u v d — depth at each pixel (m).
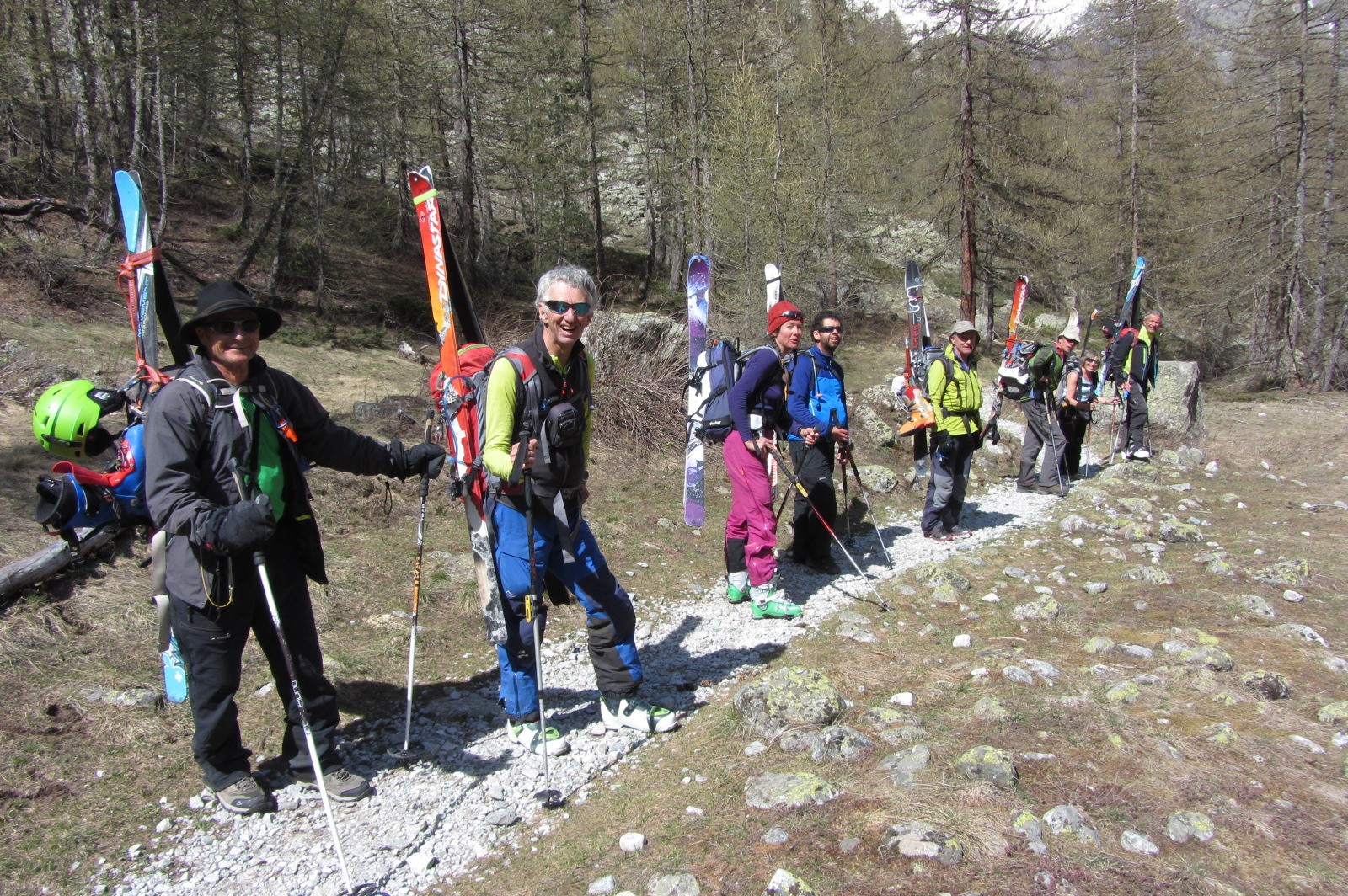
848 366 20.47
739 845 2.88
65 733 3.65
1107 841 2.74
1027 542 7.18
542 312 3.42
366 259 20.61
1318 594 5.68
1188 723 3.59
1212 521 8.02
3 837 3.05
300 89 17.95
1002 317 30.66
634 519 7.46
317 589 5.23
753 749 3.54
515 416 3.45
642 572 6.32
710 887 2.68
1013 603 5.54
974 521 8.22
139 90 14.30
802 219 21.69
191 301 14.68
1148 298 31.03
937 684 4.07
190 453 3.10
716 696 4.27
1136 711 3.73
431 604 5.37
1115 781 3.06
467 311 4.21
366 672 4.52
